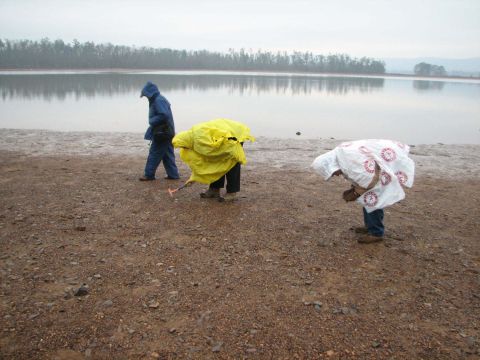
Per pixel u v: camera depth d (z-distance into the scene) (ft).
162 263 16.03
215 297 13.84
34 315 12.66
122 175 28.89
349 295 14.14
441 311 13.34
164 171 30.55
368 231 18.47
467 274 15.71
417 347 11.69
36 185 25.91
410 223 20.81
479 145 47.14
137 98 109.40
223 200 23.18
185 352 11.35
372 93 165.89
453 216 22.00
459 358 11.30
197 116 75.31
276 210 22.09
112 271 15.34
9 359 10.96
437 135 61.21
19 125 59.82
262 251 17.25
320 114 85.20
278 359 11.18
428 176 31.42
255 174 30.27
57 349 11.36
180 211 21.63
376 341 11.89
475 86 274.36
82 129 56.95
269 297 13.92
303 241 18.29
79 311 12.94
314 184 27.61
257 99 118.21
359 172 16.56
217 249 17.33
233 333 12.11
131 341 11.72
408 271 15.87
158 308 13.19
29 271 15.17
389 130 65.36
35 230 18.79
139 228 19.33
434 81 372.99
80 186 25.86
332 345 11.71
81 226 19.19
